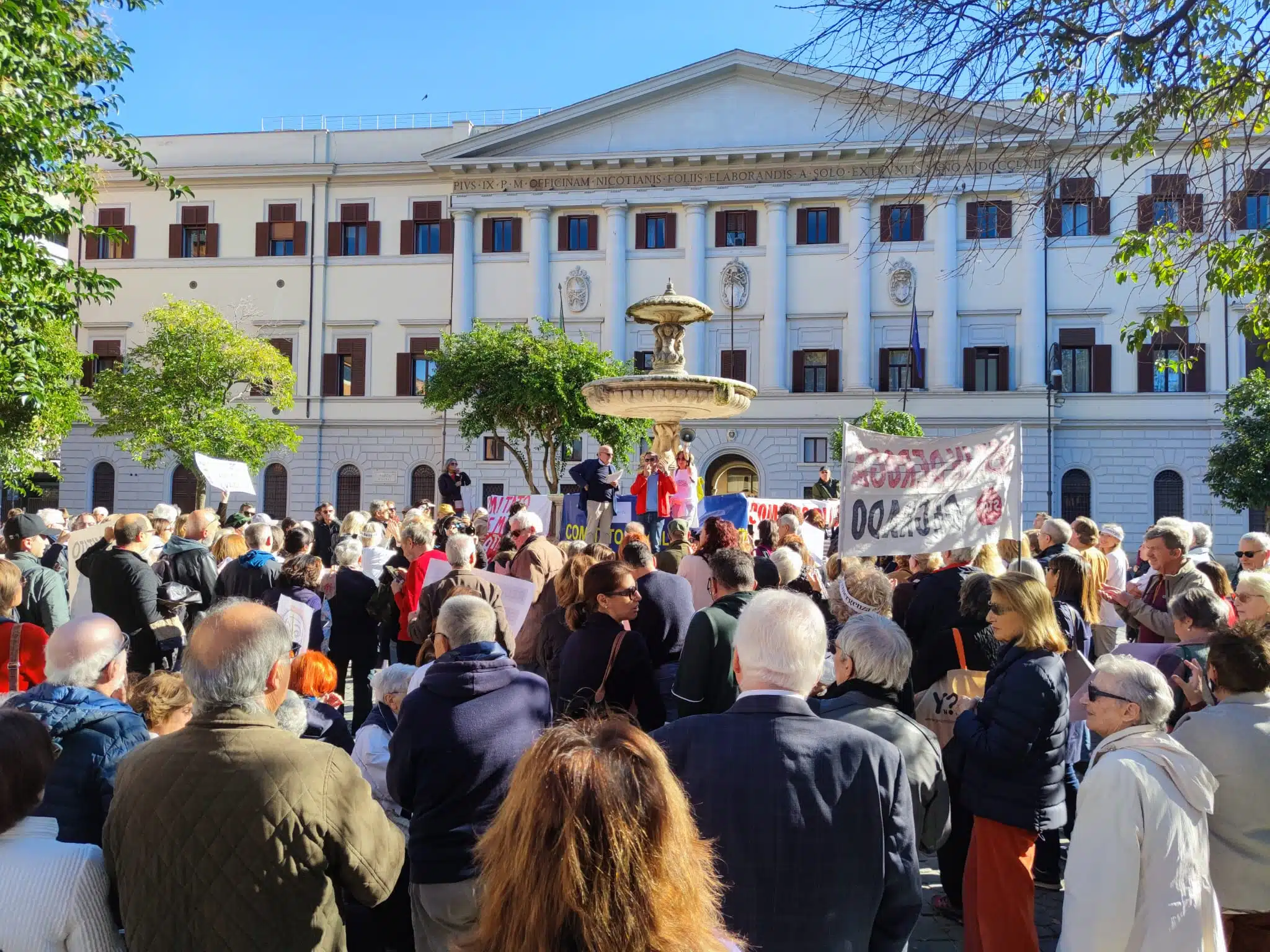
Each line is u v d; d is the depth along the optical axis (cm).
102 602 775
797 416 3953
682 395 1438
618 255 4081
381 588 917
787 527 970
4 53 1069
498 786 409
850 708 428
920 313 3919
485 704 416
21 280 1159
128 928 291
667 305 1493
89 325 4356
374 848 307
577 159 4050
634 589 547
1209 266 855
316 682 567
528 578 876
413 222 4275
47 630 755
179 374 3462
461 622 436
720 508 1434
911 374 3872
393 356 4266
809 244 4022
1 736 296
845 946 305
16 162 1140
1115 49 763
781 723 321
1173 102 763
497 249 4209
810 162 3959
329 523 1567
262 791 289
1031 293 3816
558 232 4162
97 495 4369
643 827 191
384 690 550
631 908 184
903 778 327
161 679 442
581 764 195
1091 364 3831
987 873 449
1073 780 647
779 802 308
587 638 542
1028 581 465
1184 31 738
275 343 4309
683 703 517
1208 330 3762
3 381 1237
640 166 4066
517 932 188
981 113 819
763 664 330
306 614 684
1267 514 3306
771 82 4012
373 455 4256
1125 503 3797
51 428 2519
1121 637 973
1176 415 3762
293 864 288
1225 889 389
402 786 413
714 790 311
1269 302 846
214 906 283
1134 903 344
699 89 4050
